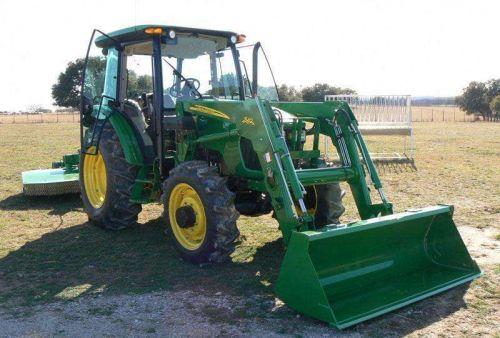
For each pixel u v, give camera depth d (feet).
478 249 18.11
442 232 15.65
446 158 45.37
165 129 18.94
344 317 12.16
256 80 19.56
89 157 22.31
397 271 14.90
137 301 13.80
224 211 15.71
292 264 12.69
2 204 26.40
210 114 17.06
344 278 13.75
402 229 14.80
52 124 140.67
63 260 17.39
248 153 17.02
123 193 20.33
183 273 15.98
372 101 43.34
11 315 12.96
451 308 13.12
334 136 17.46
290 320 12.52
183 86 19.53
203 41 20.03
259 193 18.88
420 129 100.27
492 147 56.03
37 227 21.83
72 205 26.23
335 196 18.34
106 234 20.71
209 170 16.25
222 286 14.84
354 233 13.42
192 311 13.10
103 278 15.62
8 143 65.05
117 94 20.71
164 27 18.53
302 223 14.07
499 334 11.73
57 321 12.59
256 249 18.53
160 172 19.06
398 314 12.82
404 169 38.47
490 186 30.76
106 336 11.76
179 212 16.66
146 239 19.95
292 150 17.78
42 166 41.37
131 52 20.58
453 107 328.90
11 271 16.26
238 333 11.84
